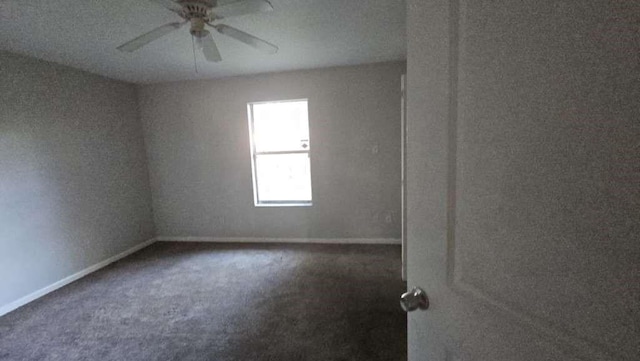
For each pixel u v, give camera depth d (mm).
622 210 330
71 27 2064
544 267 414
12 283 2443
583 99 353
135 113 3779
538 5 392
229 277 2848
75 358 1792
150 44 2408
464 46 517
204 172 3855
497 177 473
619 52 321
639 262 320
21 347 1909
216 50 1930
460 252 570
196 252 3561
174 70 3230
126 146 3635
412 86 680
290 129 3752
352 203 3588
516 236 450
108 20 1978
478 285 532
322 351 1774
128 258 3447
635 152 316
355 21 2143
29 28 2059
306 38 2451
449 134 565
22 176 2545
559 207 388
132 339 1954
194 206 3943
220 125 3732
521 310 453
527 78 413
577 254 374
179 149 3855
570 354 391
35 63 2664
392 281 2645
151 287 2707
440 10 565
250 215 3838
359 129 3451
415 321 751
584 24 345
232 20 2080
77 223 3010
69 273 2906
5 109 2441
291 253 3400
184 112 3775
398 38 2516
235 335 1955
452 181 572
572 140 367
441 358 657
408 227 741
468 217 542
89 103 3174
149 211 3967
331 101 3457
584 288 371
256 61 3033
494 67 462
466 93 521
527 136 419
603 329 356
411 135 697
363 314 2146
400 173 3441
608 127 334
